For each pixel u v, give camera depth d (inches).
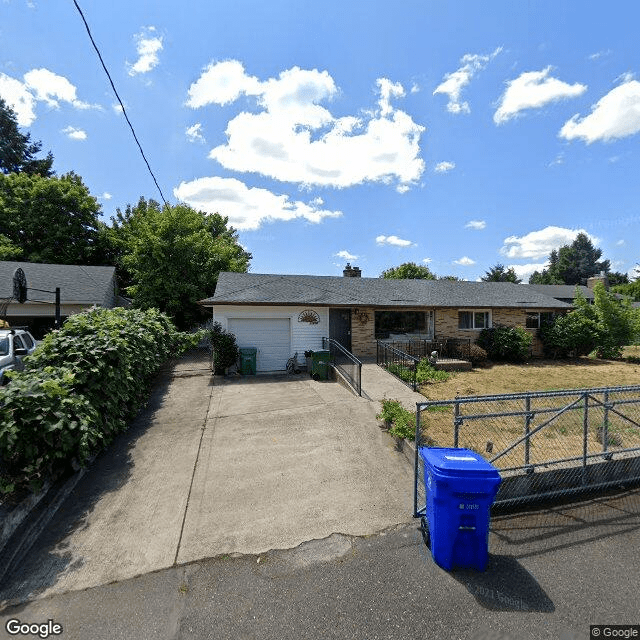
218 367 454.9
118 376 225.9
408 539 140.9
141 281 669.9
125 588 115.8
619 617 104.6
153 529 146.0
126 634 99.4
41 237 969.5
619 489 184.1
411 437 221.8
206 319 725.3
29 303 628.4
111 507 161.2
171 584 117.7
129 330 285.0
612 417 274.8
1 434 139.3
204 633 99.7
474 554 123.0
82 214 1000.9
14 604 108.7
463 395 355.9
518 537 142.6
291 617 105.0
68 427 159.9
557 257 2682.1
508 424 263.4
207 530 145.9
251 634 99.4
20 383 155.3
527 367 545.0
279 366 513.3
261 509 160.9
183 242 663.8
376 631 100.2
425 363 495.8
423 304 572.1
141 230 730.8
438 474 124.2
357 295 584.1
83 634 99.3
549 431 249.0
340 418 277.6
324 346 526.9
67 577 119.6
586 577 120.3
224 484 182.2
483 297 661.3
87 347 214.1
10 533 132.6
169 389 376.2
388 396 341.7
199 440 237.6
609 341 638.5
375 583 117.9
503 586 116.3
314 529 147.0
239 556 131.2
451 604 109.0
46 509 151.8
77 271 754.2
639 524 152.7
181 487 179.0
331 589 115.6
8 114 1348.4
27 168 1360.7
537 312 680.4
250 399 334.6
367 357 550.9
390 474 193.8
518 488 172.7
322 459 210.2
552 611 106.5
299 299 521.0
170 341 422.6
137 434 247.4
